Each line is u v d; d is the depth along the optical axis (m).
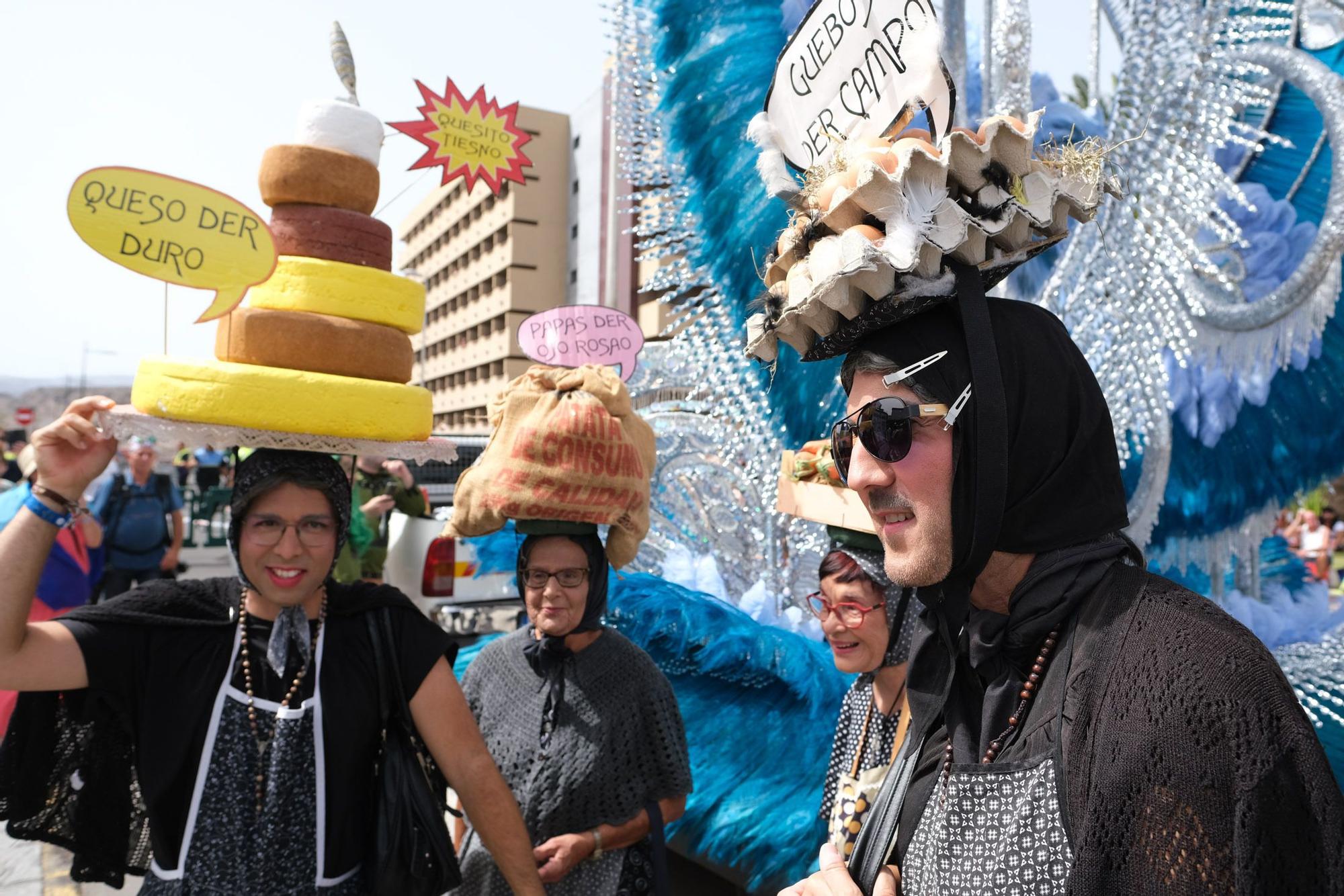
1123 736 0.67
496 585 5.43
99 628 1.39
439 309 71.62
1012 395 0.81
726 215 3.16
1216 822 0.62
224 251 1.37
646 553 3.71
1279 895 0.60
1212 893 0.62
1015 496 0.82
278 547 1.38
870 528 1.55
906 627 1.53
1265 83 2.51
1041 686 0.80
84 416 1.37
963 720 0.90
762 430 3.20
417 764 1.52
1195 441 2.89
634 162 3.38
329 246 1.52
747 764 2.49
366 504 4.90
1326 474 2.67
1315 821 0.60
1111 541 0.83
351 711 1.46
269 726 1.41
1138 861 0.64
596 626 1.99
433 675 1.53
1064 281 2.63
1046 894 0.71
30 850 3.32
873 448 0.85
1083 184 0.88
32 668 1.33
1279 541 3.60
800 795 2.30
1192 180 2.27
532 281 50.41
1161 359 2.36
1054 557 0.81
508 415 2.00
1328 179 2.51
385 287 1.54
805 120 1.25
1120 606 0.76
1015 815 0.75
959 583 0.85
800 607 3.02
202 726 1.40
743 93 3.04
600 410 1.93
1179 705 0.65
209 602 1.48
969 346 0.80
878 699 1.59
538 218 49.81
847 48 1.15
